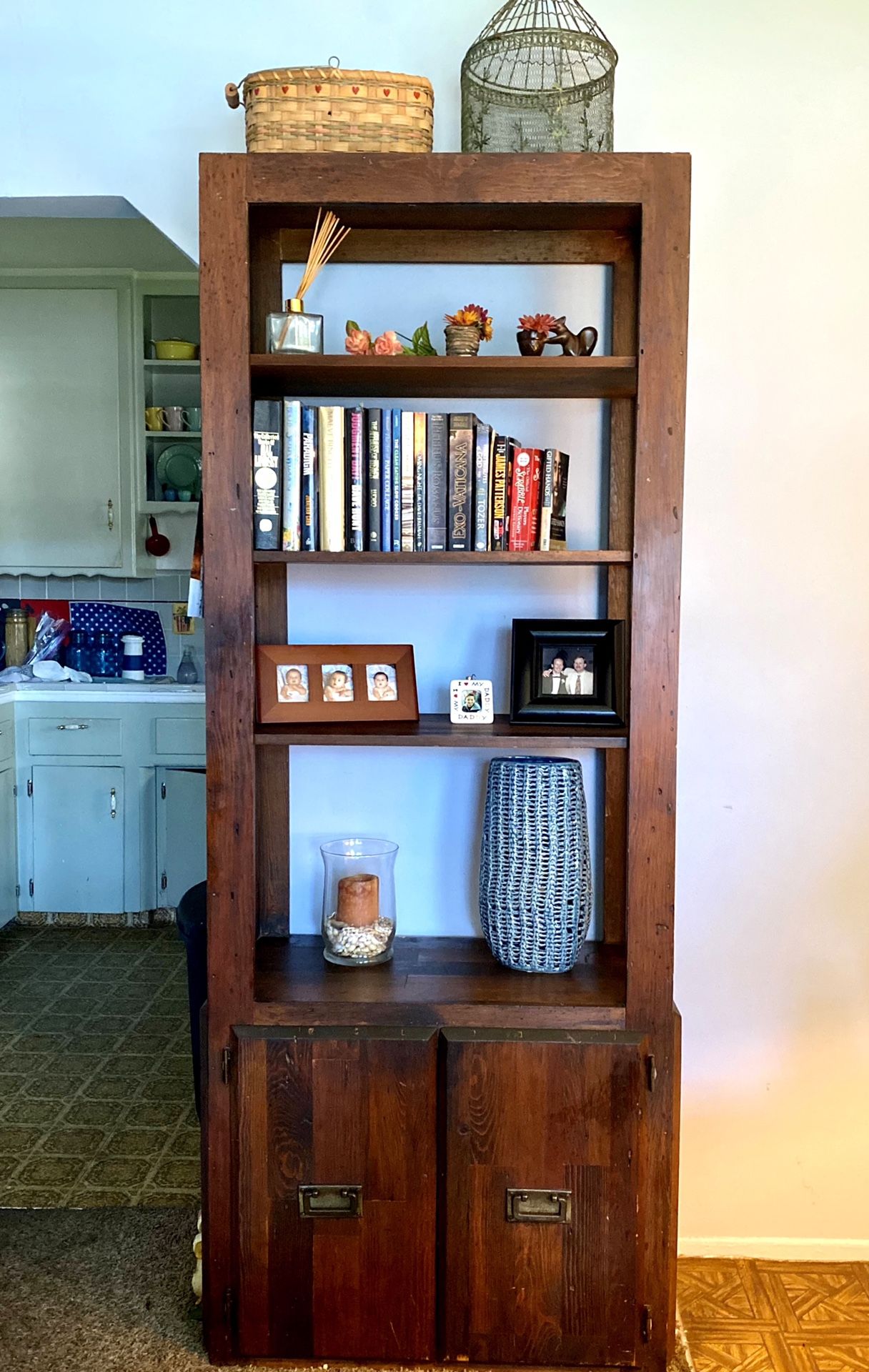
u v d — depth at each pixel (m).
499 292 2.14
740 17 2.10
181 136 2.14
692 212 2.12
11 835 4.24
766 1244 2.30
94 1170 2.59
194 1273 2.18
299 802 2.25
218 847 1.87
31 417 4.48
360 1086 1.86
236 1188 1.89
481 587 2.20
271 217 1.93
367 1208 1.88
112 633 4.76
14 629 4.61
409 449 1.91
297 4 2.12
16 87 2.15
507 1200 1.86
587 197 1.78
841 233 2.12
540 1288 1.88
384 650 2.11
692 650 2.20
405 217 1.92
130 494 4.48
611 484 2.14
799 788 2.23
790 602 2.19
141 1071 3.11
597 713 1.99
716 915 2.26
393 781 2.25
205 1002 1.94
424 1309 1.89
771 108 2.11
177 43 2.13
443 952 2.16
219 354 1.81
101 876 4.30
